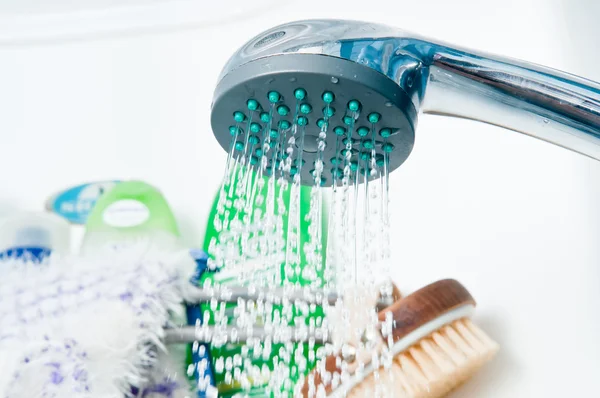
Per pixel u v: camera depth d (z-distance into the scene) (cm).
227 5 101
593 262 61
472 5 85
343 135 36
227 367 57
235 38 99
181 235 83
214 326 60
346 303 55
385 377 55
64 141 96
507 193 71
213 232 74
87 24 104
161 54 101
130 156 93
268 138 37
